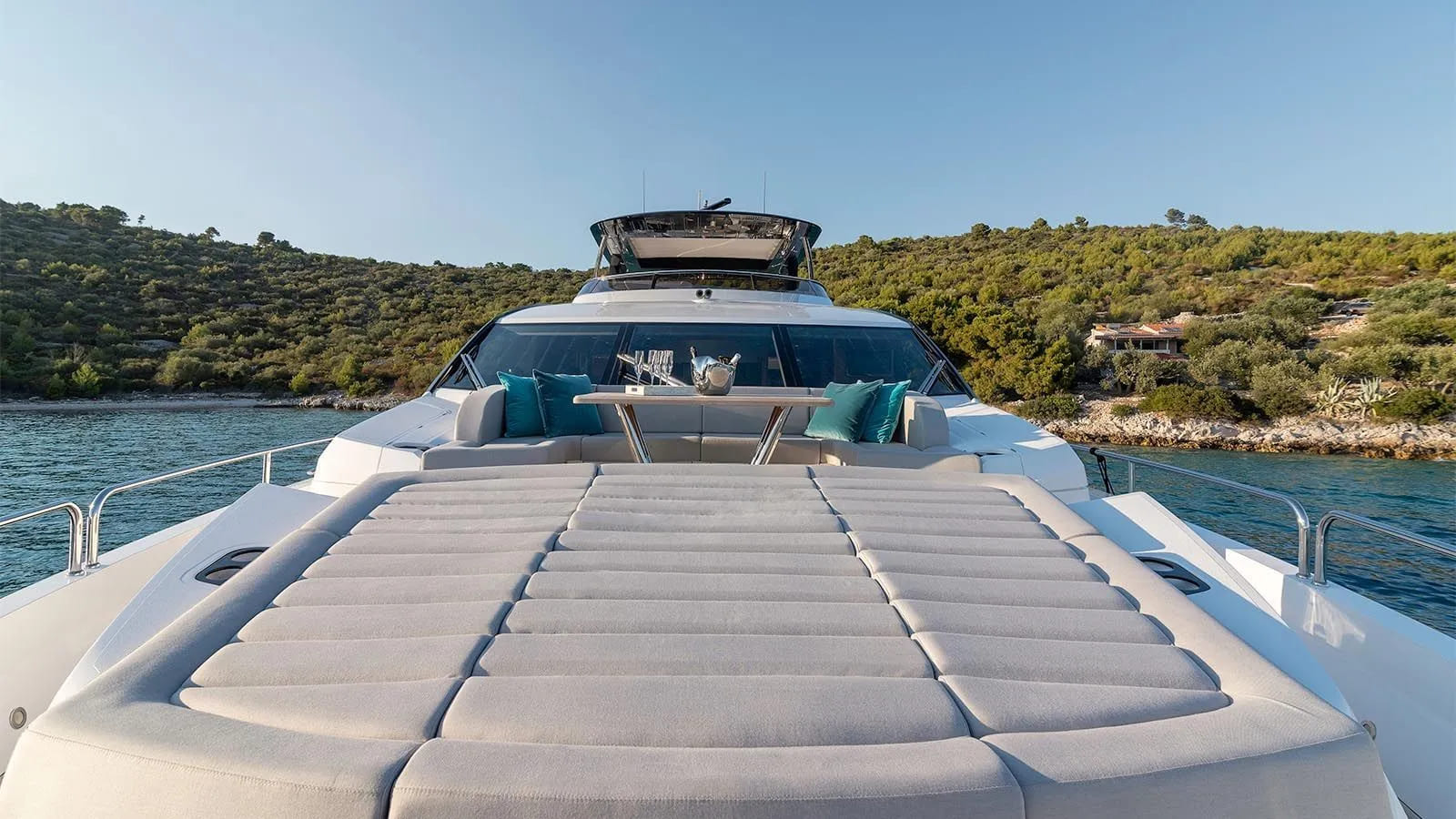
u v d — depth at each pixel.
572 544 1.53
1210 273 59.62
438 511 1.74
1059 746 0.91
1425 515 17.52
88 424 32.19
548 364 3.37
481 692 1.00
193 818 0.83
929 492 1.93
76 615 2.00
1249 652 1.15
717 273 4.77
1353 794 0.92
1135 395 35.25
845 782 0.82
